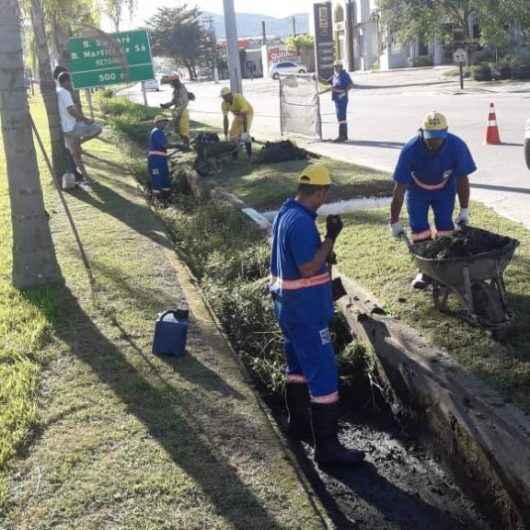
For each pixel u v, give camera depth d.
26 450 4.24
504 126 16.80
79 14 24.30
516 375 4.64
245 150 15.01
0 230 9.75
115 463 4.09
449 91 31.02
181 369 5.31
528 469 3.77
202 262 8.62
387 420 5.44
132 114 26.33
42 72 13.08
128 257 8.26
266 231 8.92
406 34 38.84
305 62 69.50
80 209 10.99
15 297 6.85
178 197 12.92
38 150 17.61
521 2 32.41
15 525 3.57
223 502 3.74
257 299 6.80
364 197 10.30
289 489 3.87
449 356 4.95
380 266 7.03
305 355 4.59
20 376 5.14
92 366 5.36
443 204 6.23
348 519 4.30
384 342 5.43
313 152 15.40
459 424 4.47
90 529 3.52
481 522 4.23
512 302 5.73
